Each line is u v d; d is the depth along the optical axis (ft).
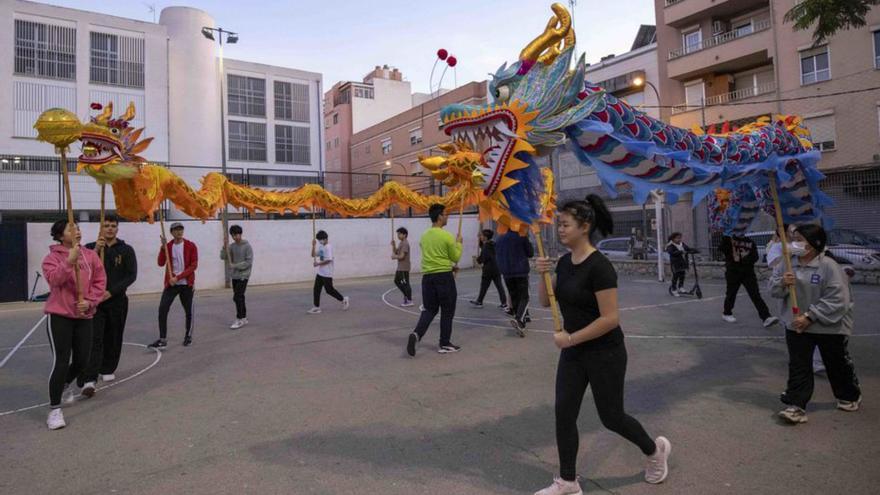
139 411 16.16
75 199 70.69
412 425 14.57
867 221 47.09
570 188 79.51
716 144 16.72
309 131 114.73
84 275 15.89
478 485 11.05
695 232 61.77
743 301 36.60
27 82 77.00
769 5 72.23
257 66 109.40
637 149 13.39
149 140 19.58
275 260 65.31
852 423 13.84
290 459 12.46
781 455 12.09
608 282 9.85
